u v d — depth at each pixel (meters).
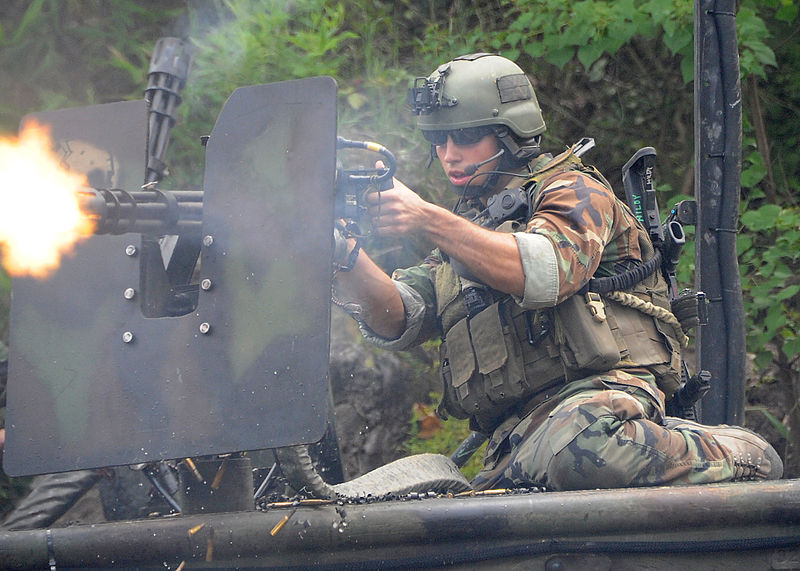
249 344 7.71
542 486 9.55
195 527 7.85
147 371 7.96
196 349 7.84
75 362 8.16
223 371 7.75
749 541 8.22
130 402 7.97
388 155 8.81
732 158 12.74
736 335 12.70
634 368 10.25
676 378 10.61
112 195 7.39
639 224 10.96
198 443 7.73
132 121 8.61
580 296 10.11
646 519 8.05
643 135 21.48
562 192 10.12
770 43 22.19
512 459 9.80
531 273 9.52
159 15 19.55
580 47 19.53
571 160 10.74
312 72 18.25
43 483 13.69
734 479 9.57
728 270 12.74
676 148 21.47
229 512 8.15
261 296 7.72
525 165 11.15
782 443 19.22
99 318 8.14
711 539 8.20
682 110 21.44
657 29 19.38
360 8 20.58
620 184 21.61
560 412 9.54
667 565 8.20
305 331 7.58
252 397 7.65
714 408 12.67
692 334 19.62
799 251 18.34
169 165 18.41
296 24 19.84
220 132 7.98
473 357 10.56
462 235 9.38
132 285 8.09
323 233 7.62
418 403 18.50
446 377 11.09
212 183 7.94
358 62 20.20
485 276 9.56
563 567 8.09
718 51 12.73
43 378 8.22
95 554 7.94
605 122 21.47
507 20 20.88
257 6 18.84
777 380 19.78
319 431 7.46
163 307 8.29
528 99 11.07
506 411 10.68
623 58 21.56
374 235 9.24
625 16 19.28
